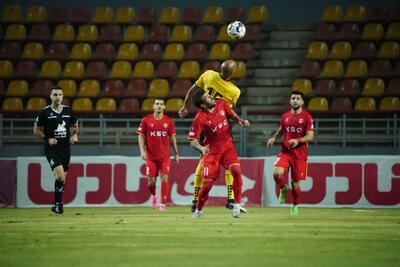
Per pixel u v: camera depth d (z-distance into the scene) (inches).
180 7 2908.5
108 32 2778.1
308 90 2522.1
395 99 2420.0
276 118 2443.4
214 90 1534.2
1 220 1395.2
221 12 2810.0
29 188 2009.1
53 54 2716.5
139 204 2010.3
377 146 2273.6
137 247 932.0
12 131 2410.2
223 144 1363.2
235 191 1405.0
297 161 1594.5
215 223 1305.4
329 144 2305.6
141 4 2910.9
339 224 1315.2
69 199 2006.6
